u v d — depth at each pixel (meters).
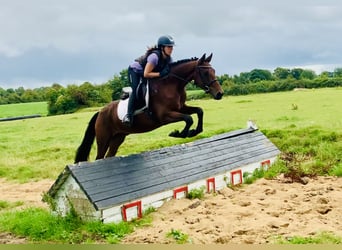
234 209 8.08
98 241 6.96
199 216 7.79
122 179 8.20
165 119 8.59
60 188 8.08
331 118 21.19
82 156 10.23
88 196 7.45
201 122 8.84
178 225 7.32
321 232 6.57
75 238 7.13
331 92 41.25
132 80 8.77
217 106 34.72
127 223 7.61
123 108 9.04
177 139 18.19
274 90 54.44
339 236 6.37
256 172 11.30
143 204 8.17
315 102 31.97
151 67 8.49
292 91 51.06
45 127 30.25
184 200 8.79
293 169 11.29
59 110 51.25
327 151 13.08
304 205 8.26
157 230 7.12
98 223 7.40
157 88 8.57
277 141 15.12
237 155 11.16
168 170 9.12
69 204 7.93
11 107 70.75
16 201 10.65
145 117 8.86
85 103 51.78
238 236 6.68
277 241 6.30
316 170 11.40
